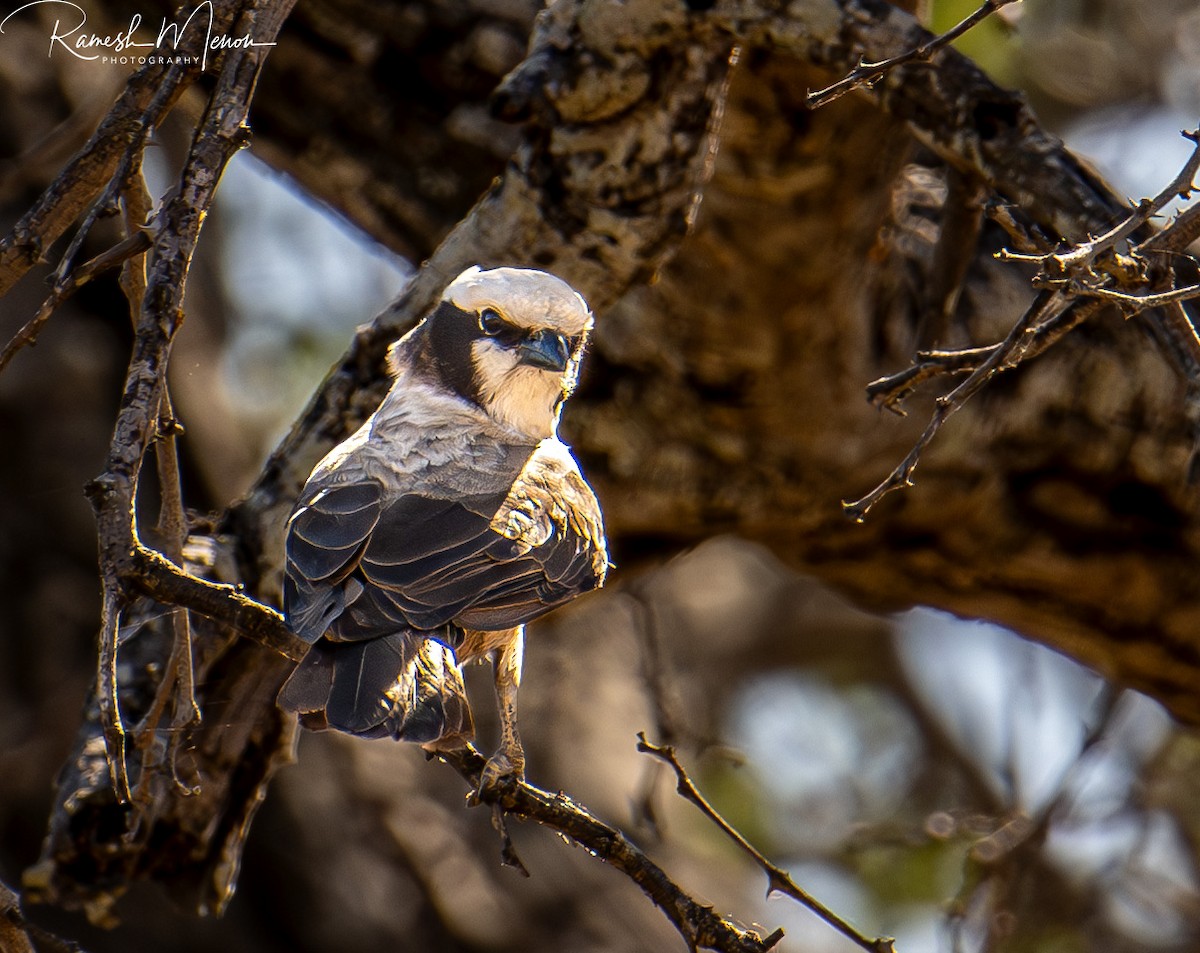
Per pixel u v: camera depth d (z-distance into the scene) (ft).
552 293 28.17
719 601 72.69
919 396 35.65
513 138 40.11
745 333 33.83
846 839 48.16
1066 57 61.00
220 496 51.60
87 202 21.39
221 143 20.07
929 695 70.33
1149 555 38.88
